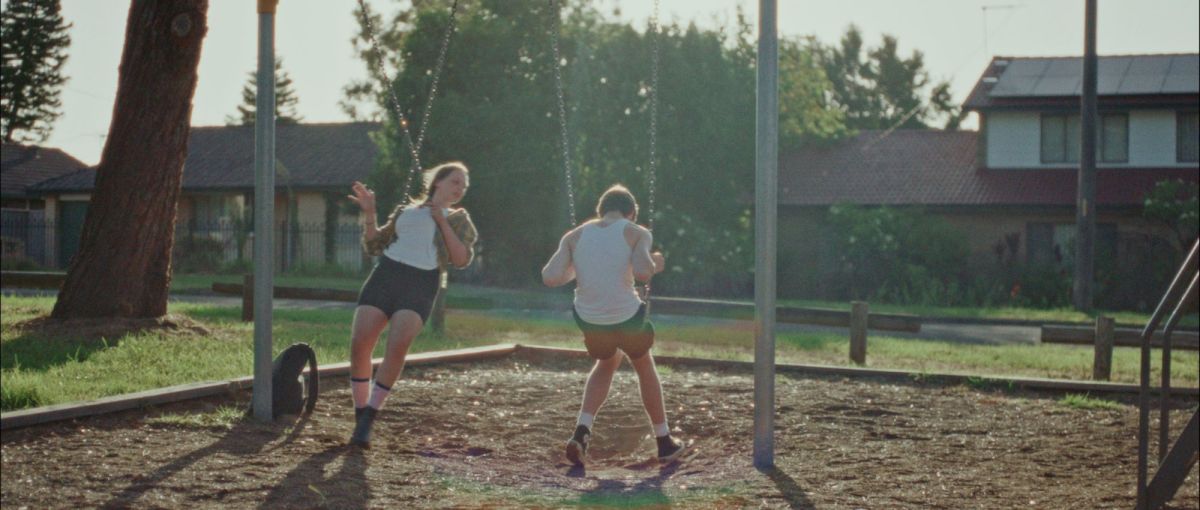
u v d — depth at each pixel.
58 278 18.36
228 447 6.22
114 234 12.45
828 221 32.88
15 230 40.50
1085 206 27.08
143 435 6.37
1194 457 5.46
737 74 32.06
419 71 31.02
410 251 6.80
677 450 6.70
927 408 8.85
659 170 30.66
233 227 39.09
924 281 30.92
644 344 6.52
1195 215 28.80
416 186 31.03
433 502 5.31
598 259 6.49
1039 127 33.69
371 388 6.92
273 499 5.17
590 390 6.57
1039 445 7.45
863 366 13.21
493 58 30.47
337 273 36.00
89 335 11.48
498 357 11.48
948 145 36.91
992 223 32.69
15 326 12.21
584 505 5.37
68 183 42.59
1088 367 14.23
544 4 30.30
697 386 9.56
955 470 6.52
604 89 30.62
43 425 6.36
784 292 33.41
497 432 7.37
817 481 6.07
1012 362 14.55
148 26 12.51
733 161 31.86
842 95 78.38
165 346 11.02
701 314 14.58
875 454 6.91
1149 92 32.50
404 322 6.66
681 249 30.36
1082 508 5.70
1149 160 32.72
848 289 32.22
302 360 7.45
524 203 30.34
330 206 38.22
